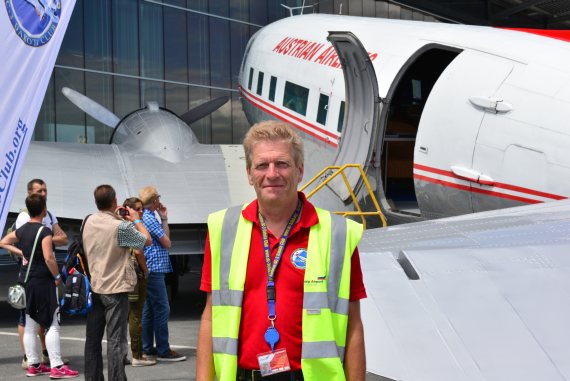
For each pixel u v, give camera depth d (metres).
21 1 5.59
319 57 12.46
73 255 6.37
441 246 2.95
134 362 7.91
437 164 9.21
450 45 9.77
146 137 13.87
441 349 2.10
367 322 2.29
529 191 8.34
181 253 11.61
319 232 2.61
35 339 7.46
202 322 2.73
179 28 28.30
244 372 2.61
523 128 8.42
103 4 26.11
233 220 2.68
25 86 5.59
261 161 2.58
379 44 10.92
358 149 10.34
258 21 30.75
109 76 26.36
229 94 29.88
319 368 2.51
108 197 6.40
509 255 2.59
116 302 6.25
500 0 35.09
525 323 2.17
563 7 34.59
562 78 8.38
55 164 12.62
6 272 20.30
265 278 2.60
